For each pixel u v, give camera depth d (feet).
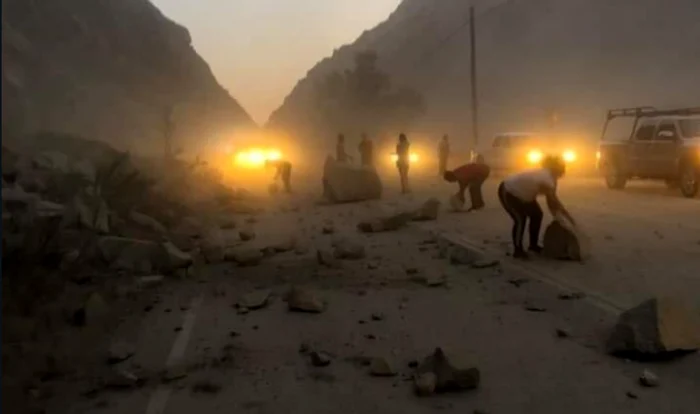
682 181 64.39
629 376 17.76
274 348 21.39
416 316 24.71
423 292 28.53
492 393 16.92
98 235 37.27
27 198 36.04
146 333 23.47
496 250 37.60
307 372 18.98
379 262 35.73
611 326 22.38
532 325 22.90
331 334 22.79
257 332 23.29
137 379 18.43
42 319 24.48
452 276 31.45
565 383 17.42
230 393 17.47
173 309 26.78
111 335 23.24
